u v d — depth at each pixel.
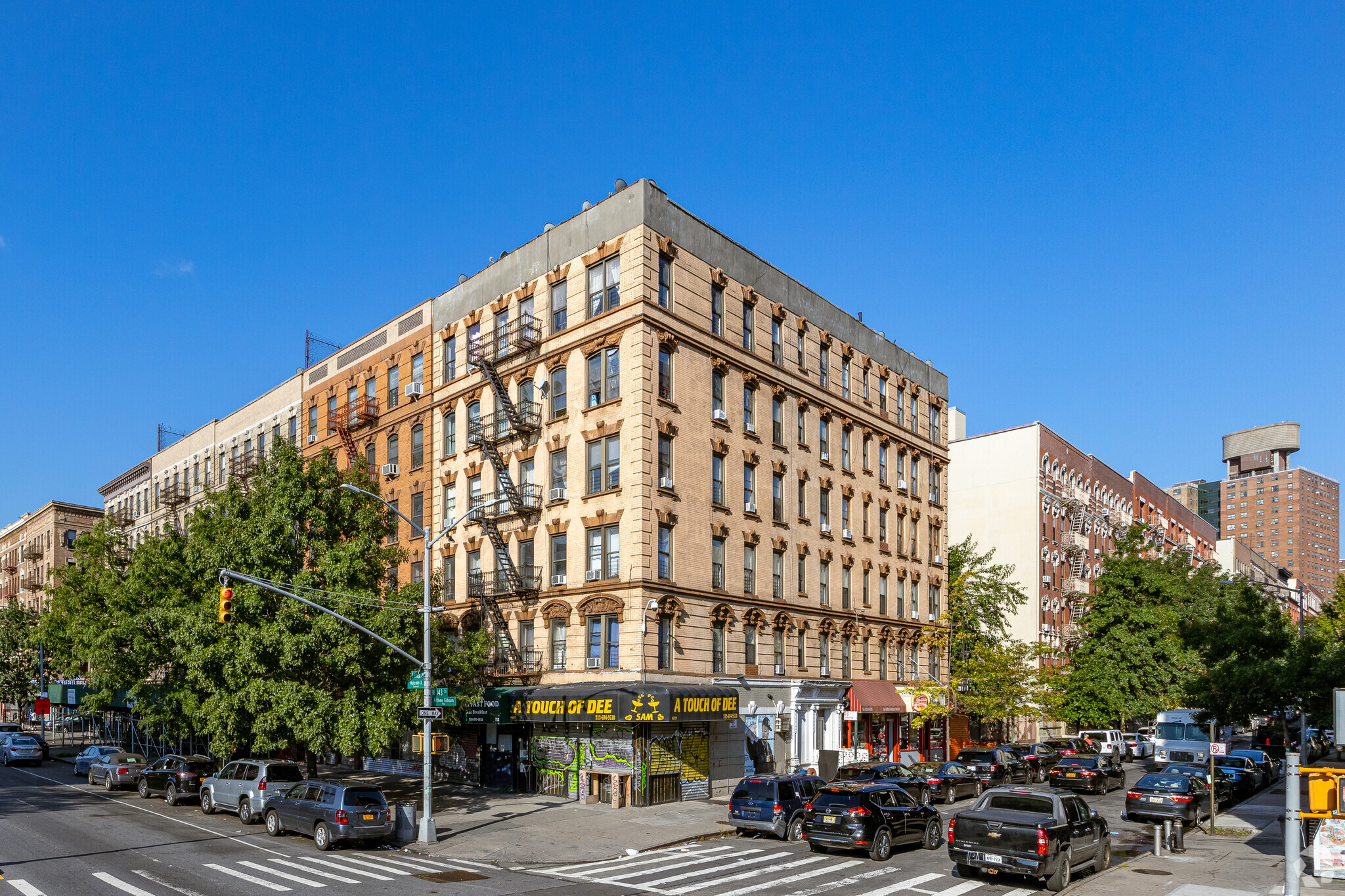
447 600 44.03
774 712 40.88
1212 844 27.69
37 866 22.86
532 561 40.09
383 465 49.06
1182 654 59.22
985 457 71.81
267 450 59.97
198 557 34.00
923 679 53.47
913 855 25.22
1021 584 65.75
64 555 88.56
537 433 40.62
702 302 39.94
